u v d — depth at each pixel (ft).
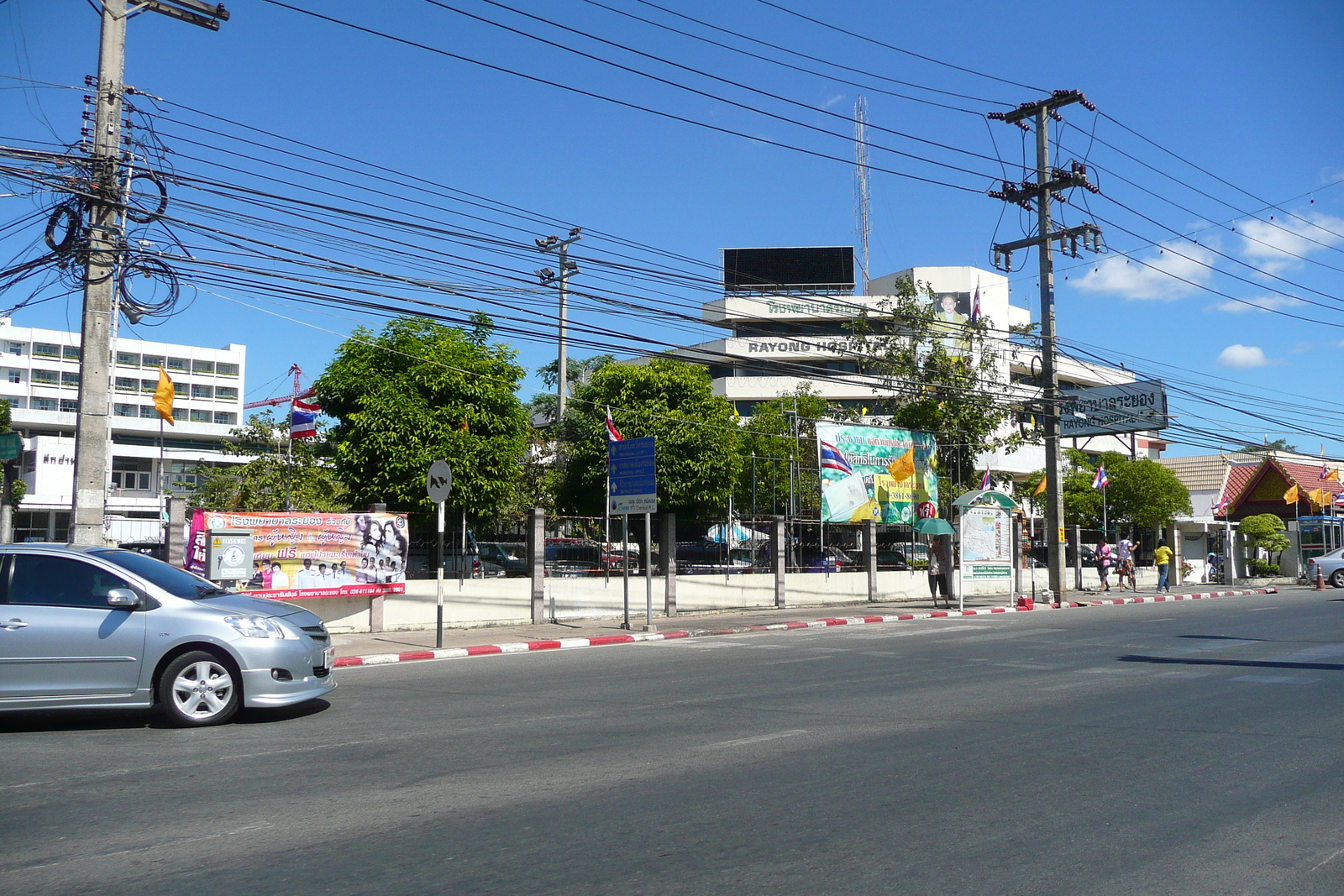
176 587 31.30
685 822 19.11
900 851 17.28
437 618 59.11
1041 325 95.09
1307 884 15.78
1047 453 94.99
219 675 29.78
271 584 58.03
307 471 87.15
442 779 22.72
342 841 18.04
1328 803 20.62
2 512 55.31
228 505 87.66
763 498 128.98
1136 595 107.86
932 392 99.30
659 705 33.76
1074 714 31.40
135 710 29.96
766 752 25.61
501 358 84.02
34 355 234.99
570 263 74.43
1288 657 47.37
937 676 41.24
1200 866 16.62
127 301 47.37
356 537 61.36
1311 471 165.17
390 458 75.36
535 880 15.87
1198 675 40.78
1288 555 143.74
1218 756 25.09
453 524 78.48
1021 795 21.16
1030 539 110.93
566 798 20.97
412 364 78.38
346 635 60.64
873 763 24.21
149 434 235.20
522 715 31.76
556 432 117.91
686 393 111.24
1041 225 92.63
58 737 28.19
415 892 15.39
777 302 177.88
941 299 176.86
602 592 73.77
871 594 93.15
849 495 90.84
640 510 64.85
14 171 43.80
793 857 16.98
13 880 16.03
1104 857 17.07
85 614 29.30
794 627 69.51
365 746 26.71
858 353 103.19
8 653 28.50
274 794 21.42
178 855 17.29
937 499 98.68
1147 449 231.91
